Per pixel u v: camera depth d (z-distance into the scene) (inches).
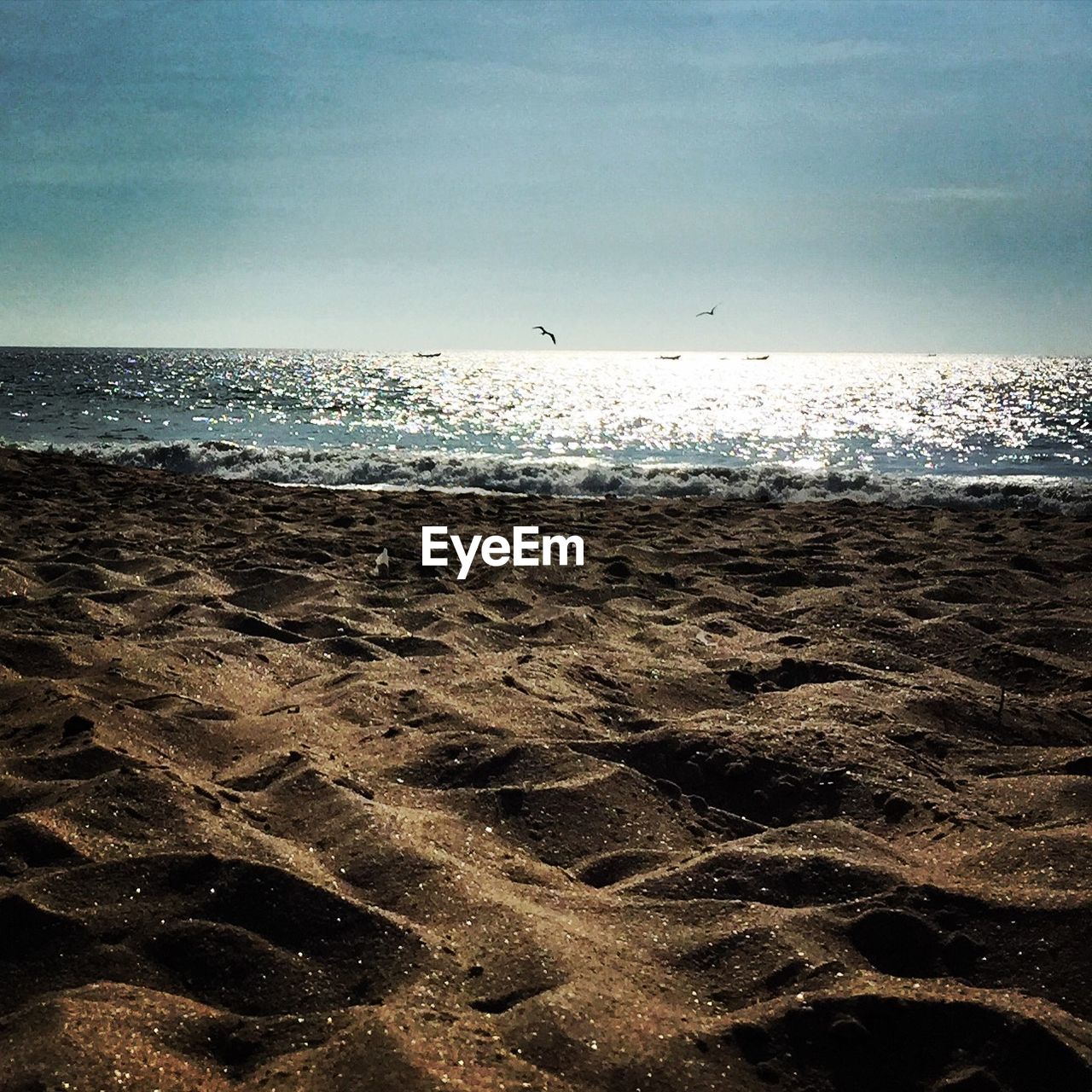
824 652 215.2
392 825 120.6
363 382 2440.9
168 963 93.6
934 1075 84.6
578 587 281.0
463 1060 79.0
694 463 842.8
